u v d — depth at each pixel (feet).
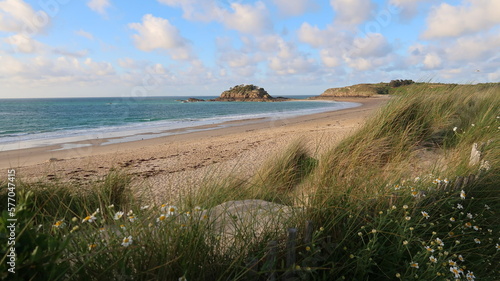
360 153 15.10
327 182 10.66
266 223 7.38
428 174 11.12
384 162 15.12
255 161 28.55
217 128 73.61
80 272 4.74
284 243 6.29
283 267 5.69
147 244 5.29
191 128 74.79
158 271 5.07
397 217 7.55
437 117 19.16
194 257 5.50
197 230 5.96
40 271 3.96
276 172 16.10
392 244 6.97
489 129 17.28
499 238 8.20
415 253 7.03
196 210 6.38
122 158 36.06
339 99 369.30
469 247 7.95
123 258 4.86
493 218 9.30
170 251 5.38
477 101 22.02
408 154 15.37
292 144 19.17
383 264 6.67
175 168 28.66
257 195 13.21
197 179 19.94
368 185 9.69
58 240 4.66
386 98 21.67
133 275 4.90
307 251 6.12
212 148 40.88
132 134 64.18
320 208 7.63
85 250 5.18
